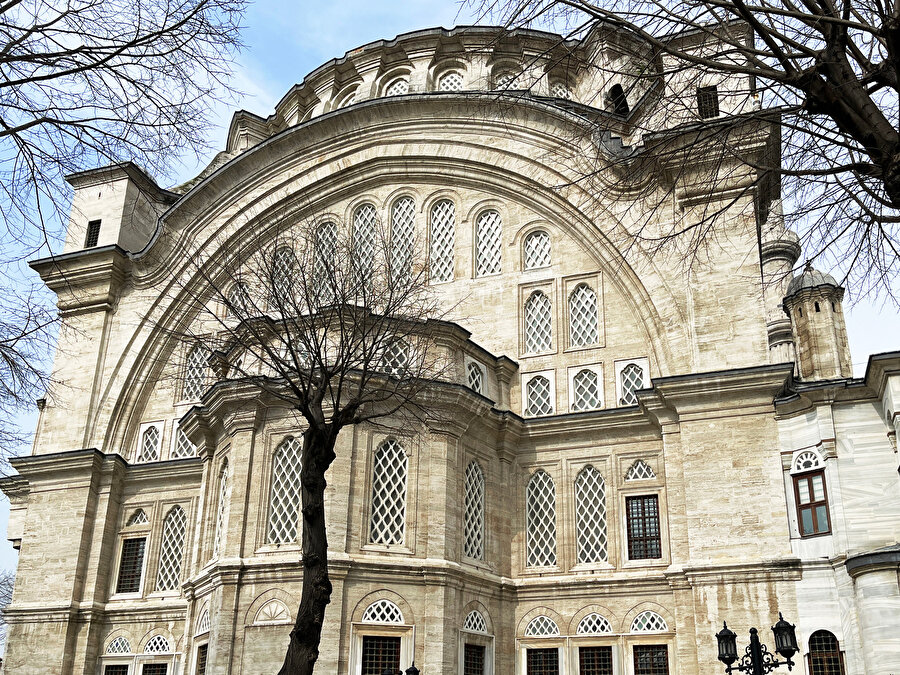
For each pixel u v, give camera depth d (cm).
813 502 2328
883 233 1220
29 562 3184
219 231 3497
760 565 2317
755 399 2475
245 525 2406
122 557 3195
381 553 2370
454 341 2677
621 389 2838
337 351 2497
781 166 1228
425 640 2319
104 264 3506
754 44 1236
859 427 2327
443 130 3328
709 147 1262
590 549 2717
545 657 2638
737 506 2398
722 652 1622
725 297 2631
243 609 2309
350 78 4109
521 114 3198
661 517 2642
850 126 1009
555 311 2995
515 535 2773
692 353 2641
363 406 2450
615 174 2927
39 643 3052
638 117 2853
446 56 3947
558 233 3086
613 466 2745
